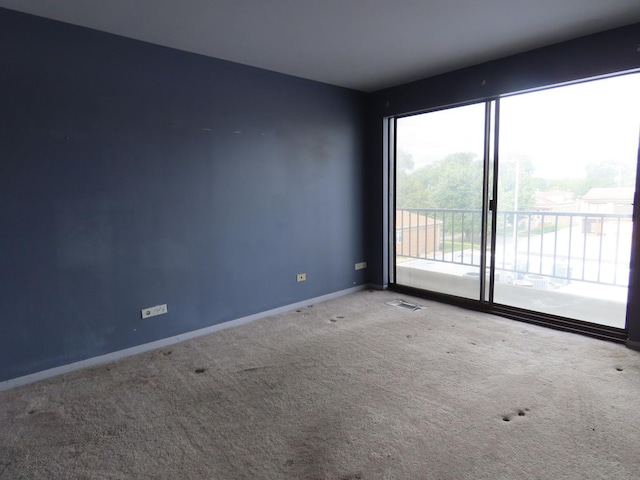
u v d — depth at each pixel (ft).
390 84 14.03
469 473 5.54
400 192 15.79
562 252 14.39
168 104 10.11
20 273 8.24
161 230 10.23
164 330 10.48
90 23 8.50
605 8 8.12
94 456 6.08
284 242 13.04
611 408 7.06
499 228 15.64
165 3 7.61
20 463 5.94
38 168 8.30
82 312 9.11
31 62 8.07
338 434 6.50
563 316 11.28
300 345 10.31
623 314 11.89
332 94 14.02
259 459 5.93
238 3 7.66
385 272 15.76
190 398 7.75
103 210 9.25
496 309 12.51
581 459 5.77
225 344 10.50
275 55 10.78
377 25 8.86
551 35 9.60
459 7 8.00
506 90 11.19
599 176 11.90
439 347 9.98
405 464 5.75
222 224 11.43
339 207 14.69
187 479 5.54
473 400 7.44
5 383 8.19
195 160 10.71
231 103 11.34
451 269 15.84
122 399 7.75
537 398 7.45
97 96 8.97
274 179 12.57
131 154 9.57
